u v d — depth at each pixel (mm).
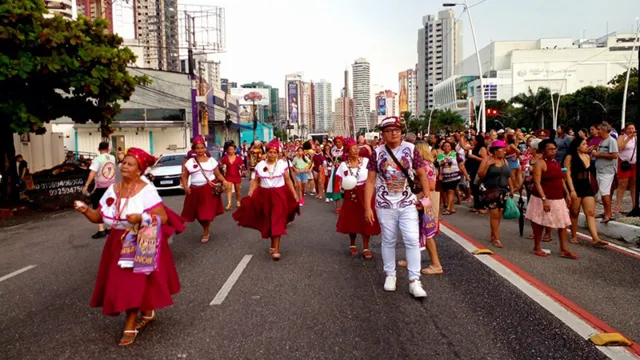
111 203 4625
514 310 5332
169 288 4941
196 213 9328
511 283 6289
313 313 5352
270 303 5703
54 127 38594
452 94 151875
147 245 4465
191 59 41375
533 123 82750
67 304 5941
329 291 6125
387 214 5961
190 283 6582
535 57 138750
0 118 14430
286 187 7984
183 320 5215
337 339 4656
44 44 12805
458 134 16422
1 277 7375
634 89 68312
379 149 5984
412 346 4488
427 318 5164
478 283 6328
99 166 10094
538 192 7621
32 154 27266
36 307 5867
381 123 5977
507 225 10805
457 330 4836
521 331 4781
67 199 15742
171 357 4340
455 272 6879
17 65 12375
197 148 9242
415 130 109812
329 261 7703
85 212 4633
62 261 8305
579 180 8555
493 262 7348
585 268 7105
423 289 6086
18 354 4516
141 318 5105
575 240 8758
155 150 40688
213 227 11273
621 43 139750
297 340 4645
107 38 15039
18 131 13422
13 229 12312
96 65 14023
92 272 7461
